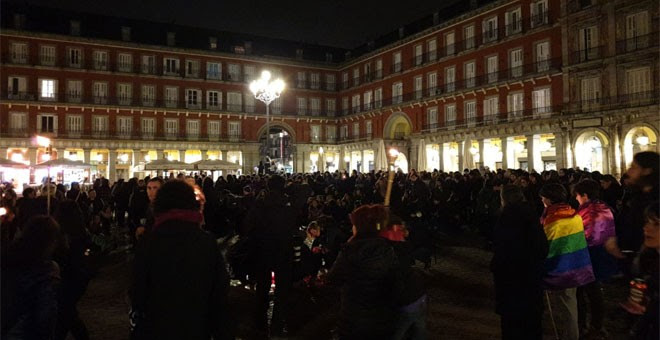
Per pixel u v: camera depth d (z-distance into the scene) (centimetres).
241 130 5281
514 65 3622
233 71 5281
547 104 3341
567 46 3150
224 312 312
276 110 5444
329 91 5781
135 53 4791
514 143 3703
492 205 1219
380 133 5075
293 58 5569
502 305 470
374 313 364
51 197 846
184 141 4941
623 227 617
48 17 4616
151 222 456
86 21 4816
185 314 293
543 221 539
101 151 4644
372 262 363
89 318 719
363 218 391
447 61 4259
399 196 1152
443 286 891
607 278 588
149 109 4791
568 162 3127
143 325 298
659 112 2459
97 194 1486
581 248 520
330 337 623
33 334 332
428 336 625
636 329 287
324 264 912
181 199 314
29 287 330
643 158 445
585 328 630
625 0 2806
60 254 469
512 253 459
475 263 1093
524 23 3519
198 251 302
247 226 621
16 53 4284
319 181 1911
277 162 8481
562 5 3178
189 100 5025
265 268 620
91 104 4534
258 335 627
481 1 4050
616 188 1009
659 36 2658
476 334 634
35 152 4297
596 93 2991
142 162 4744
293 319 703
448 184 1592
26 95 4288
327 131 5769
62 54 4459
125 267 1088
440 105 4316
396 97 4900
